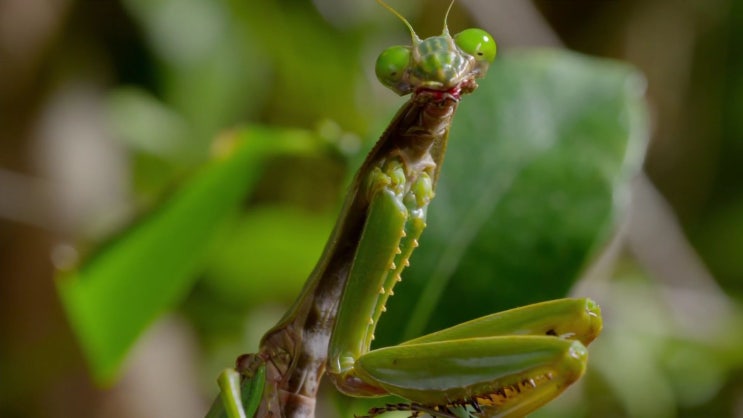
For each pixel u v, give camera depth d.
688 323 0.32
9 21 0.31
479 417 0.17
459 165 0.19
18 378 0.29
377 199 0.18
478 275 0.19
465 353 0.17
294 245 0.29
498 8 0.27
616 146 0.20
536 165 0.19
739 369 0.33
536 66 0.20
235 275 0.30
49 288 0.30
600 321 0.17
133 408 0.29
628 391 0.32
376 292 0.18
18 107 0.31
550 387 0.17
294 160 0.32
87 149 0.32
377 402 0.19
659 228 0.29
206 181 0.20
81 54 0.33
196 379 0.31
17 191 0.30
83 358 0.29
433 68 0.17
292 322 0.18
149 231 0.20
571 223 0.19
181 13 0.33
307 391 0.18
